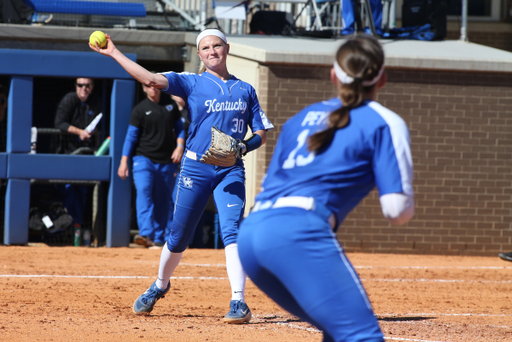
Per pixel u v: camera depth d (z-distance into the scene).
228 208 19.17
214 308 22.48
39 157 37.75
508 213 40.59
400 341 17.20
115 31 42.91
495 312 23.62
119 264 32.03
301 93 38.31
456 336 18.12
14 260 32.03
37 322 18.36
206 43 19.50
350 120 9.78
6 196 37.75
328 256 9.33
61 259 33.06
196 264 32.97
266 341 16.64
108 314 20.28
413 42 46.59
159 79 18.45
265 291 10.19
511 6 60.56
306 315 9.81
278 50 38.09
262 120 20.06
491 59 39.75
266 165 38.25
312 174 9.70
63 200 39.22
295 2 49.97
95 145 42.25
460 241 40.31
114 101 38.53
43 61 37.56
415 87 39.41
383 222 39.78
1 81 41.38
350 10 45.28
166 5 54.78
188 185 19.23
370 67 9.99
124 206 38.84
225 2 47.91
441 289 28.36
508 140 40.38
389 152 9.54
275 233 9.48
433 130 39.69
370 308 9.30
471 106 39.94
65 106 38.56
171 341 16.38
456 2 59.44
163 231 39.00
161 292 20.53
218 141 18.17
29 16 45.12
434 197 39.97
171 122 37.75
